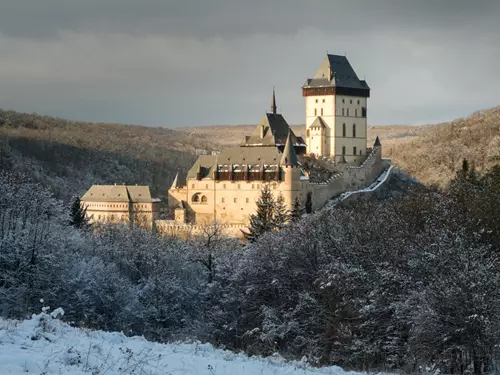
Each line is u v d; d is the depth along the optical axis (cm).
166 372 3272
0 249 8388
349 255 7506
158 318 8644
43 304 7262
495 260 6619
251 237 17212
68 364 3194
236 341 7838
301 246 8044
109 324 8306
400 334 6216
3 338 3534
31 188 10756
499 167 13325
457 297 5628
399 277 6625
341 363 6225
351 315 6606
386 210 11788
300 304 6875
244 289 8194
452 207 9088
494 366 5231
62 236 9850
